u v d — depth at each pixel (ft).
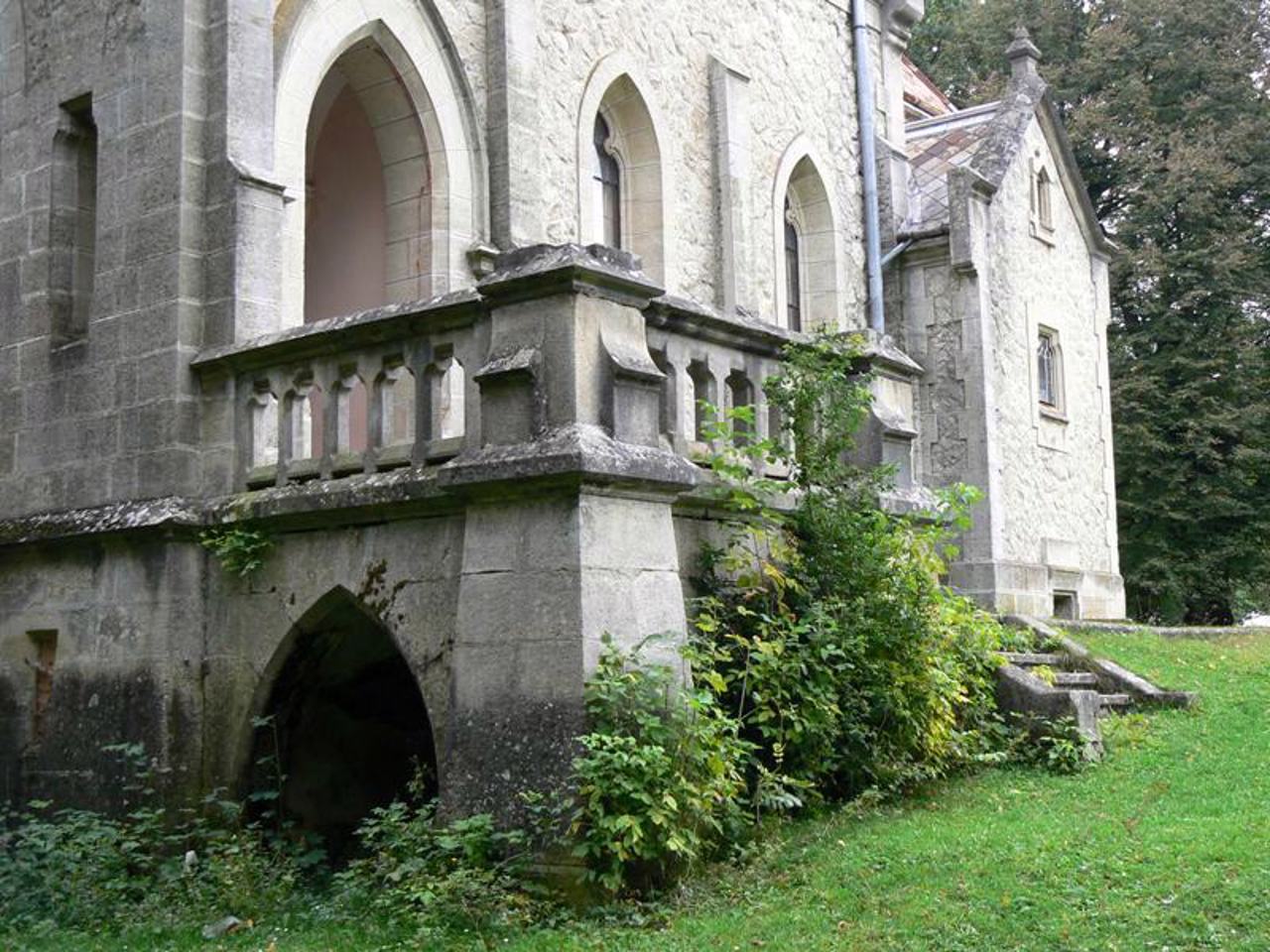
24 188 34.09
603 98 45.29
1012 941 18.10
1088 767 30.14
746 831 24.17
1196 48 94.22
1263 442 85.56
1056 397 60.90
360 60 37.45
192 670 28.35
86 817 27.55
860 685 28.09
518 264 23.95
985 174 56.13
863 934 18.89
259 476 28.40
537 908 20.99
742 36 50.75
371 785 30.22
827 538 28.55
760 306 50.24
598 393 23.31
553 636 22.26
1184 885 19.47
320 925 22.02
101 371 31.04
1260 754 30.12
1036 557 56.75
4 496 33.19
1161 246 92.32
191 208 30.01
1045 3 102.22
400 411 36.29
